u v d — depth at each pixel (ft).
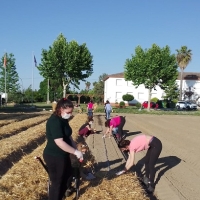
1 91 190.19
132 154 23.27
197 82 221.87
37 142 41.65
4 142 37.83
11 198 18.58
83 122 68.08
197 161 33.68
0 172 27.32
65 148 15.30
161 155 36.27
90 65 161.38
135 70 154.20
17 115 92.53
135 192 19.80
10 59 184.85
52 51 152.66
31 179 22.12
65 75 160.15
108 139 46.16
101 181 21.94
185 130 65.98
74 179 20.04
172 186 24.30
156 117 107.55
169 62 153.79
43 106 172.55
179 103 178.40
